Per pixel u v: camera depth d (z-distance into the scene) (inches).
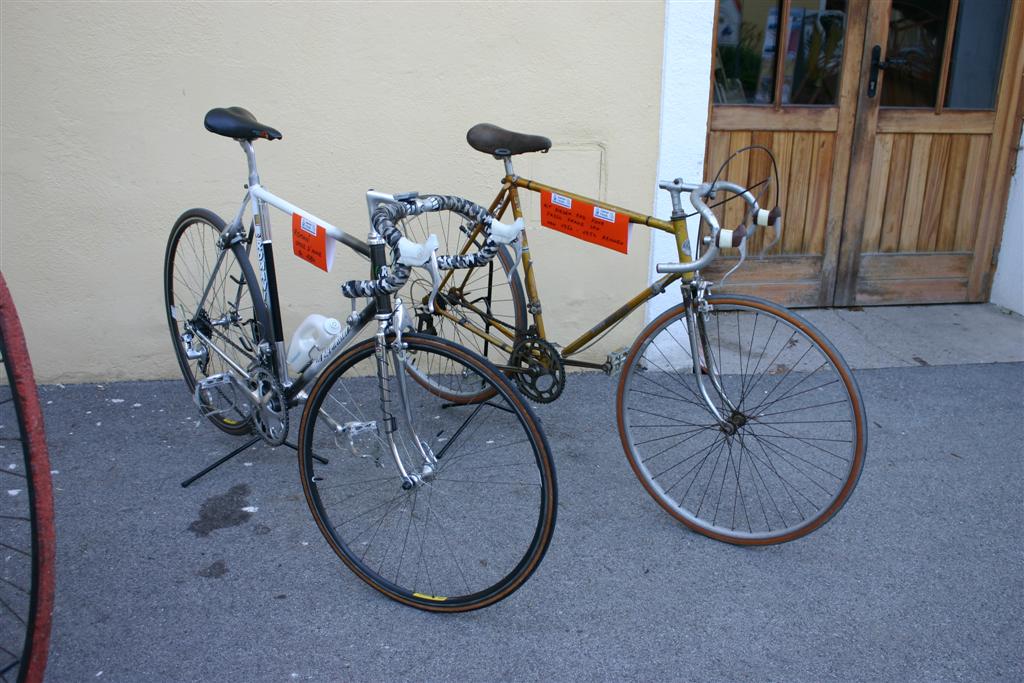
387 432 82.9
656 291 101.4
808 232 163.5
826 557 95.6
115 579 89.7
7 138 124.5
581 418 128.5
